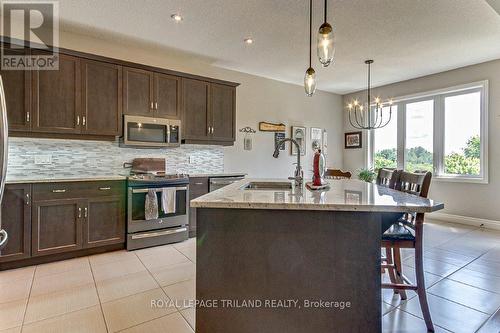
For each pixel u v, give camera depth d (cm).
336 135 635
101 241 317
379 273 148
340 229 149
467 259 300
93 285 239
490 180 428
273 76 514
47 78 301
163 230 353
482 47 375
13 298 217
